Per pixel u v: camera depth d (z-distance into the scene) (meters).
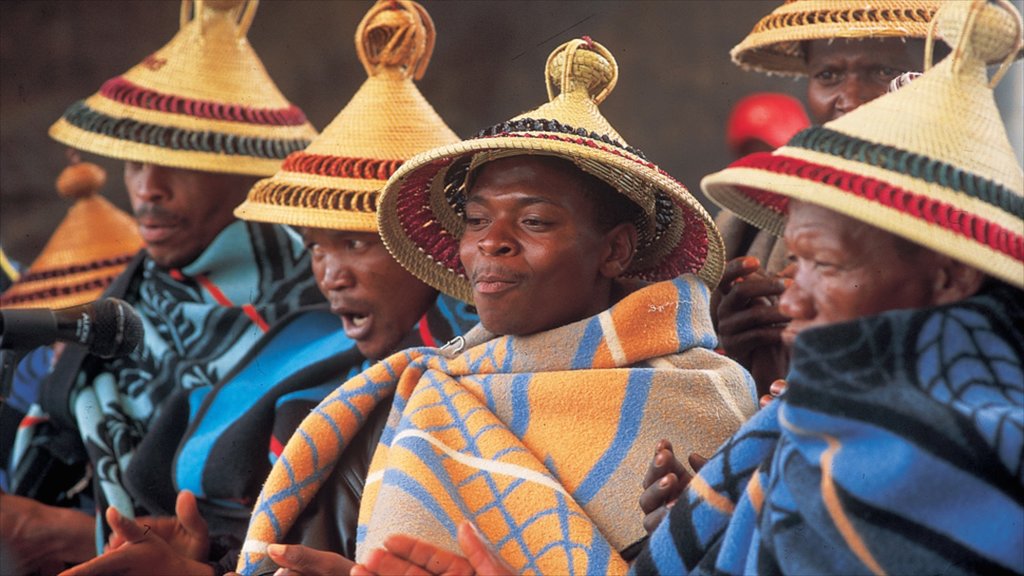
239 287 7.00
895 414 3.32
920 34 5.67
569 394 4.52
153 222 6.85
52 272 8.28
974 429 3.26
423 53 5.99
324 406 5.04
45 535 7.02
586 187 4.56
